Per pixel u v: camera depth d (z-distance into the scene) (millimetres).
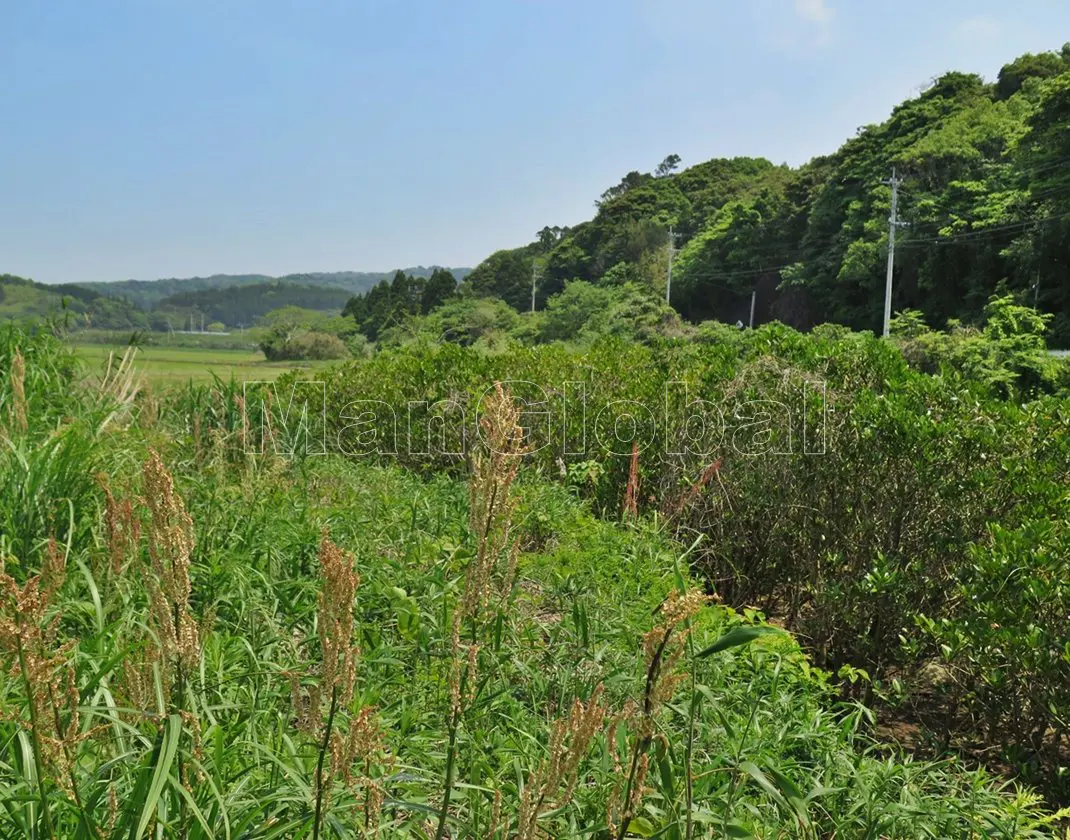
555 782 2041
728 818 2721
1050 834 3744
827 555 6082
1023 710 4805
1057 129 37125
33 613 1946
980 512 5465
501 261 109688
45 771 2174
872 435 5941
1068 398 6207
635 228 93500
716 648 2342
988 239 42625
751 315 69375
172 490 2072
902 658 5309
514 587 4398
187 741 2326
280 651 4094
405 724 3408
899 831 3312
